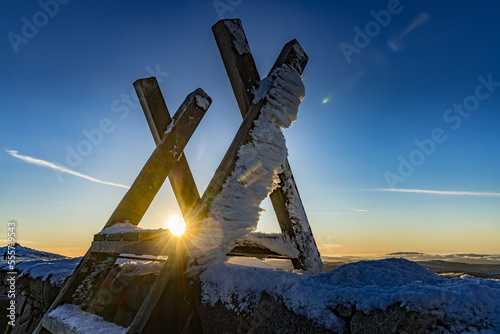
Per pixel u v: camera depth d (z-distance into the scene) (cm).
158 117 365
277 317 146
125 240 266
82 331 234
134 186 332
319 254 316
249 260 354
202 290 202
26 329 375
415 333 104
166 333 196
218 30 286
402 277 146
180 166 371
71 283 311
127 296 302
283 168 299
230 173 226
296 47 271
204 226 214
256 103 252
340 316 126
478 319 98
